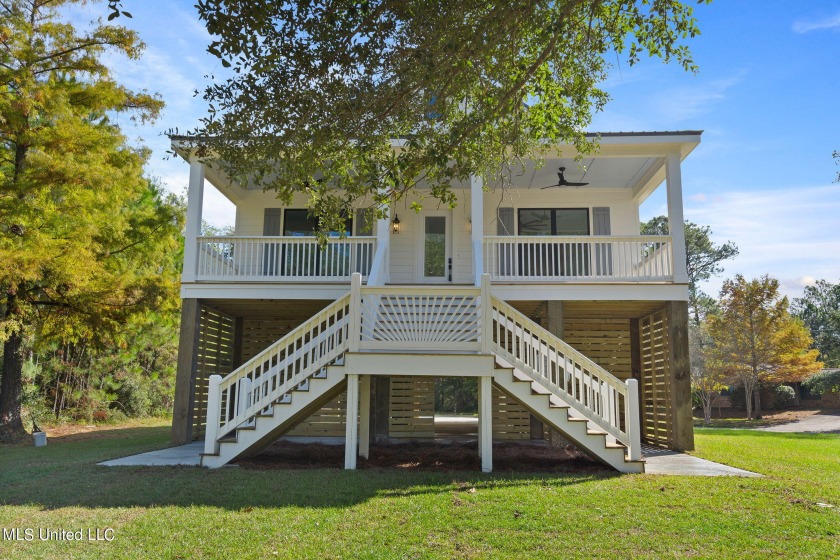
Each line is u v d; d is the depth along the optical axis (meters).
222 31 5.32
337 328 8.17
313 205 7.12
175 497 5.80
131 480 6.65
